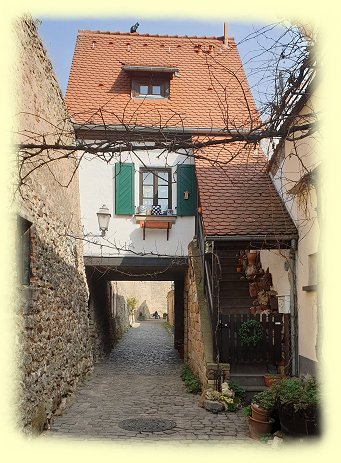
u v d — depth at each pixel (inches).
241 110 542.0
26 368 252.5
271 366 376.2
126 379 474.0
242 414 323.0
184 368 507.5
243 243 397.7
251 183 462.6
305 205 354.0
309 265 355.6
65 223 389.4
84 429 286.7
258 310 435.5
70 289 401.7
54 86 355.9
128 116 531.8
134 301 1482.5
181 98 568.4
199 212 449.1
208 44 659.4
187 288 542.3
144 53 632.4
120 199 503.5
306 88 212.5
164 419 311.7
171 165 511.5
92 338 567.2
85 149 194.4
